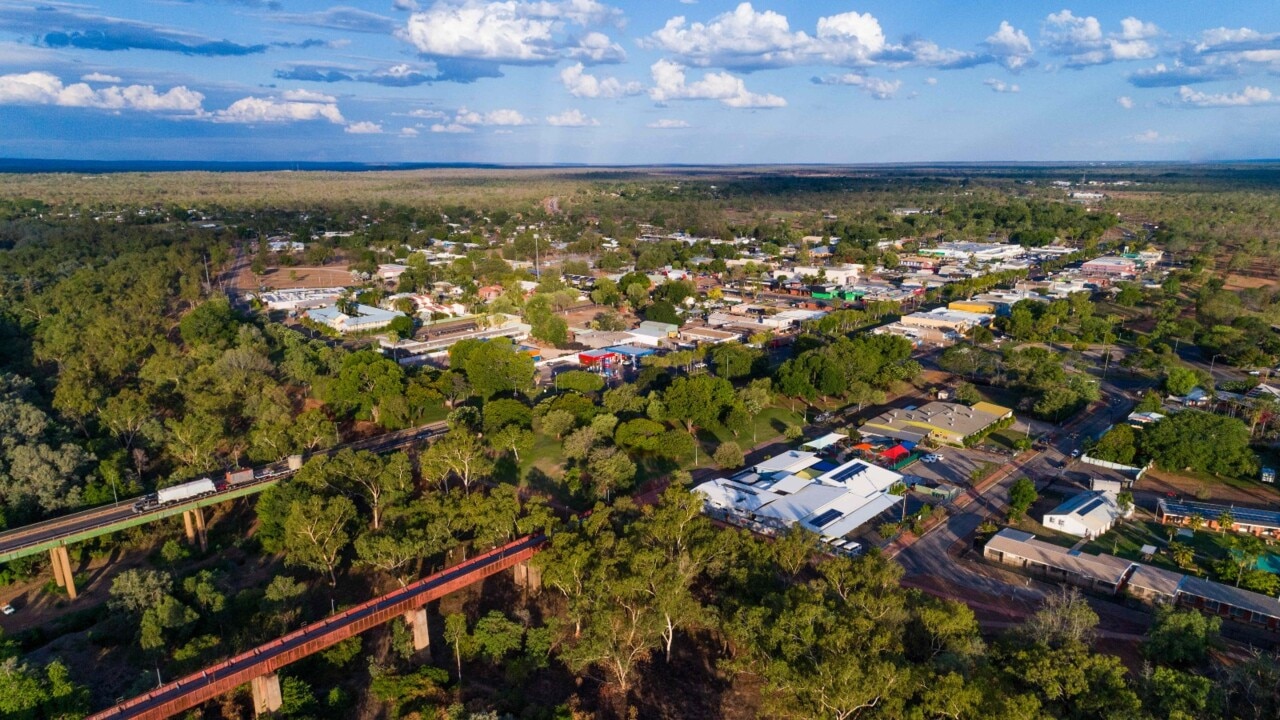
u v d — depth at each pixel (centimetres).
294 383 18050
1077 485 13225
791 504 11894
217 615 9262
